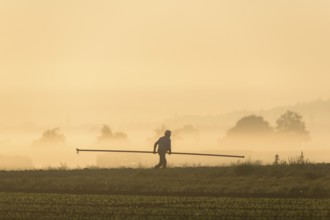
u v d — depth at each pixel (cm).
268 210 7138
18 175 9588
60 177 9312
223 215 6919
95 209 7219
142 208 7250
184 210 7156
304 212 7069
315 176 8950
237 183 8712
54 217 6825
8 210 7169
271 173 9131
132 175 9312
